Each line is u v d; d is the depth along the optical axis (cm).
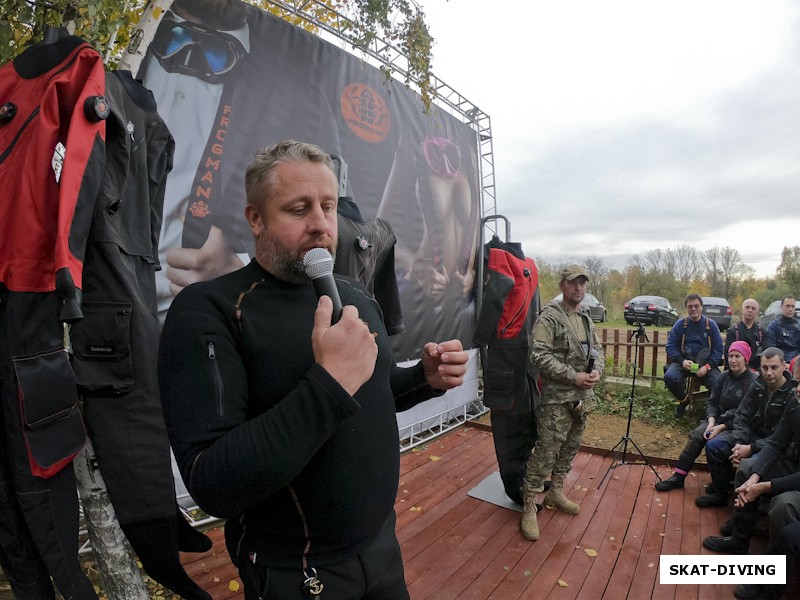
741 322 637
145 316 166
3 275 133
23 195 133
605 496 403
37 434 133
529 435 370
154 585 263
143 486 161
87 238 151
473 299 640
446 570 295
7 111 145
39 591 146
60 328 139
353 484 109
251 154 349
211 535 324
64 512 144
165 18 303
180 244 313
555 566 301
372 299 147
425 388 140
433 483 425
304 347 105
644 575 294
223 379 96
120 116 157
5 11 183
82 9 185
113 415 157
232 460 83
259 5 413
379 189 471
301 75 388
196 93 319
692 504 390
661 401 646
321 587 107
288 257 107
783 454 302
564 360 340
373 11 368
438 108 567
